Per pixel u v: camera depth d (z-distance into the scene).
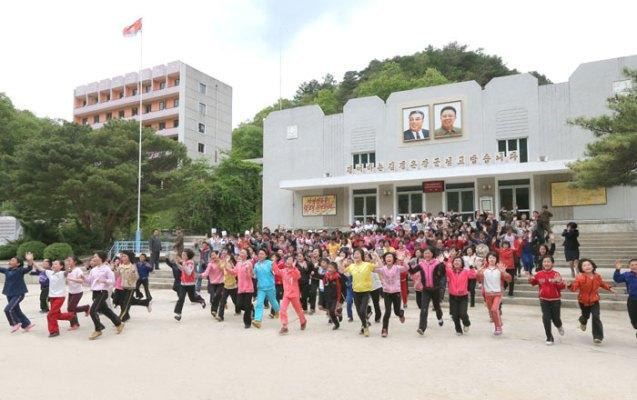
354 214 28.42
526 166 23.31
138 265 12.32
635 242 19.03
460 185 26.20
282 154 30.69
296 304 10.12
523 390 6.03
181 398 5.88
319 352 8.18
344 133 29.08
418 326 10.22
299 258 12.32
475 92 26.06
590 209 23.28
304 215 29.56
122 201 27.17
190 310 12.88
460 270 9.56
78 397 5.95
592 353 7.95
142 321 11.35
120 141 28.17
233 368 7.24
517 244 14.64
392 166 27.25
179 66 56.53
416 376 6.68
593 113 23.50
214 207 34.81
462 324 10.52
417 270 9.73
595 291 8.72
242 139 57.00
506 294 13.88
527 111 24.91
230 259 11.55
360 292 9.52
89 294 16.84
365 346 8.57
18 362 7.75
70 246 25.20
